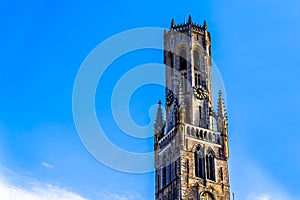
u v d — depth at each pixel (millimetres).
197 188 94438
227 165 99625
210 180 96438
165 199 98062
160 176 102812
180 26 116750
